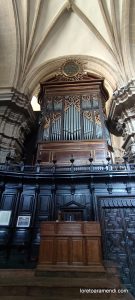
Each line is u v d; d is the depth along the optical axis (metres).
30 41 13.64
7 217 7.50
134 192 7.74
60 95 13.15
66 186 8.18
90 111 12.04
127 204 7.55
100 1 12.72
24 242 6.93
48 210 7.66
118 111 12.37
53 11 13.80
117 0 12.59
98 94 12.90
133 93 11.49
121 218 7.30
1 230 7.20
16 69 12.97
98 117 11.65
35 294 3.31
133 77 12.16
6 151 10.74
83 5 13.55
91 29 13.84
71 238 5.16
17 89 12.59
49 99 13.00
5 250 6.81
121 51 13.09
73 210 7.64
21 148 12.17
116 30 12.92
